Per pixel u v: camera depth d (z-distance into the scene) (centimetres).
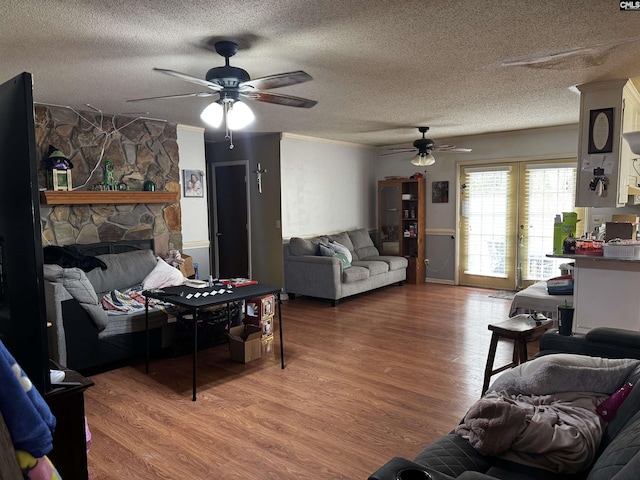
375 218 852
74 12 233
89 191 464
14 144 126
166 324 428
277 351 436
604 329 254
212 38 275
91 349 378
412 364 397
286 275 670
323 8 235
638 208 591
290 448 264
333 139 734
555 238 436
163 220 548
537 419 179
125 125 514
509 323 312
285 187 670
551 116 548
